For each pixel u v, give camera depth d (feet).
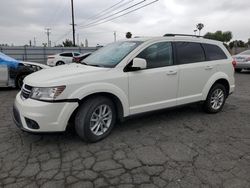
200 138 14.34
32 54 111.55
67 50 117.39
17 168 10.90
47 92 11.89
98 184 9.82
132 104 14.40
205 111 19.04
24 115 12.15
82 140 13.64
